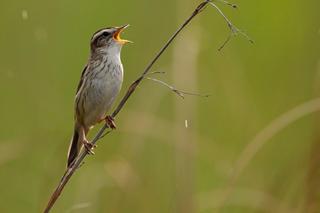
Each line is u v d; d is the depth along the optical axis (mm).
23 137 13250
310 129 12109
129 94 9086
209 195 11492
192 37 12234
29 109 14250
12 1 15070
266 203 11422
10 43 14836
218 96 13805
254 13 15555
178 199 11227
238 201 11531
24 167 12938
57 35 15172
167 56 13742
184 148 11398
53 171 11836
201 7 8547
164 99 12781
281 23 15484
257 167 12719
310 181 10875
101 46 10938
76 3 15375
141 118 12344
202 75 13758
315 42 14359
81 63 15125
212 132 13641
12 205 12922
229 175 11750
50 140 13070
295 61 14750
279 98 14289
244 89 13914
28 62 14758
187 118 11594
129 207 11859
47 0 15219
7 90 14375
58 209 12312
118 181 11891
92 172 12102
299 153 12336
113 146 12961
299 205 10945
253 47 15242
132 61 14156
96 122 11008
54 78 14797
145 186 12102
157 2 14359
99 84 10828
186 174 11305
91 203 11633
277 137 13094
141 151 12227
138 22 14492
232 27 8469
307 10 15242
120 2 15016
